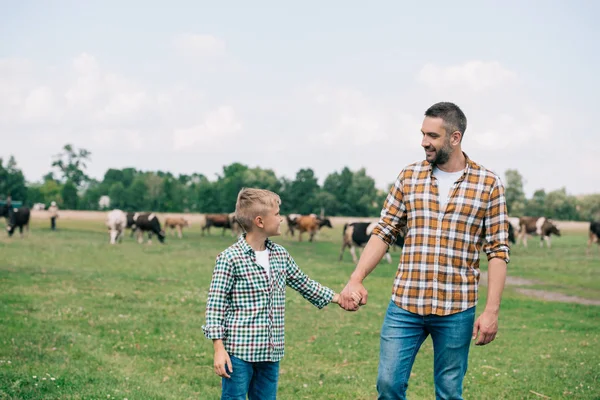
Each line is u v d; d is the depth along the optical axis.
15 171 135.50
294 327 11.43
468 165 4.46
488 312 4.26
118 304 13.20
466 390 7.25
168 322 11.25
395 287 4.52
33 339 8.93
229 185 132.62
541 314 14.01
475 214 4.36
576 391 7.25
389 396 4.45
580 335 11.34
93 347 8.84
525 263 27.38
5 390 6.16
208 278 19.00
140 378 7.23
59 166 174.62
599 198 118.50
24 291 14.38
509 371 8.27
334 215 125.00
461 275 4.36
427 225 4.39
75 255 24.89
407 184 4.56
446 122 4.34
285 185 131.25
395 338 4.44
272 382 4.38
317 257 29.03
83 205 138.75
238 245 4.35
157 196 137.38
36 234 39.00
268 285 4.30
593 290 18.95
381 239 4.66
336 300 4.65
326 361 8.75
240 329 4.23
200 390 6.94
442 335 4.36
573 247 40.00
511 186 110.12
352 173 130.00
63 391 6.30
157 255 26.92
